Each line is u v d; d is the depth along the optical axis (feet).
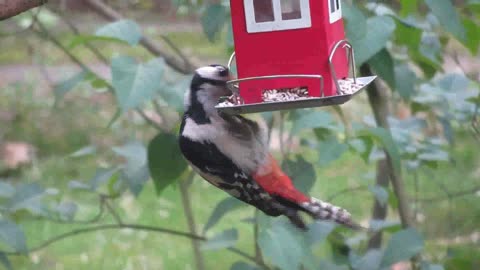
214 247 25.82
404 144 27.94
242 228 49.26
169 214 52.01
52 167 62.13
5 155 63.41
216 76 22.95
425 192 49.14
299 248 22.82
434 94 28.37
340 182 53.26
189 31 69.51
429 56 27.61
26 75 75.05
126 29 23.79
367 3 25.63
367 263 25.85
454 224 41.34
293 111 25.20
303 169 24.89
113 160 62.75
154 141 24.82
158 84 21.90
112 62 22.06
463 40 22.88
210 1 27.89
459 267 28.86
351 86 22.25
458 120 28.99
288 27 21.31
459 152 54.39
